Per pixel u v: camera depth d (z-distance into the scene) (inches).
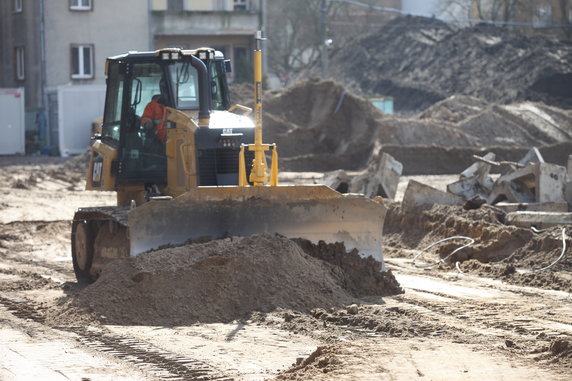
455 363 551.2
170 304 772.6
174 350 646.5
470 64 4581.7
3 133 3326.8
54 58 3496.6
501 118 3016.7
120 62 972.6
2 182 2304.4
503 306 806.5
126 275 797.2
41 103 3499.0
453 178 2390.5
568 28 4948.3
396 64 4891.7
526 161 1369.3
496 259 1074.1
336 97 2979.8
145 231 852.0
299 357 621.0
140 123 982.4
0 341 676.7
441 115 3174.2
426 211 1261.1
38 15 3479.3
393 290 886.4
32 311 800.3
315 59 5123.0
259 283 800.3
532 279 951.6
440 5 5319.9
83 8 3503.9
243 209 875.4
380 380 511.2
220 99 1031.6
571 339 582.9
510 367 542.6
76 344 666.2
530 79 4249.5
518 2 5004.9
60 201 1924.2
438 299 847.7
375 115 2898.6
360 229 905.5
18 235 1439.5
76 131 3193.9
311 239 893.8
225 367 594.2
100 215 944.9
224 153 940.6
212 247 829.8
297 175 2519.7
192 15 3585.1
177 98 973.2
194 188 858.1
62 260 1199.6
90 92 3196.4
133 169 980.6
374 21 5580.7
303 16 4926.2
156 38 3612.2
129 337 692.7
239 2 3720.5
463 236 1152.2
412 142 2805.1
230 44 3713.1
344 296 821.9
